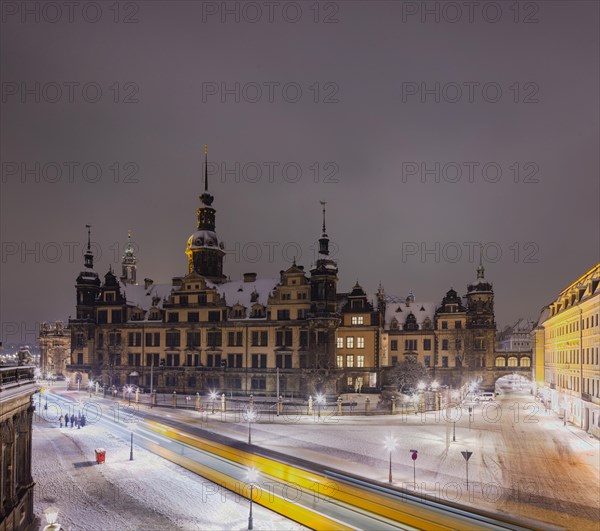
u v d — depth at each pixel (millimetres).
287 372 87625
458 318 103625
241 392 90562
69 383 105875
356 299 93438
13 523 23688
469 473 39469
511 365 105438
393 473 39094
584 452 46906
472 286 106250
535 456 45250
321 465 41344
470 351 102625
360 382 91375
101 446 49219
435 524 27859
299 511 30172
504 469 40781
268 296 92312
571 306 62906
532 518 29453
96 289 107938
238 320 92312
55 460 43531
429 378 90562
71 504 32156
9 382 23859
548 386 81875
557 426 60969
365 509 30375
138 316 102750
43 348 138125
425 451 46969
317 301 85688
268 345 90000
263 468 40219
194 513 30281
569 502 32625
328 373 83000
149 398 87875
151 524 28672
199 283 96750
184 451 46688
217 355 93812
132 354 101312
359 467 40906
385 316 109500
